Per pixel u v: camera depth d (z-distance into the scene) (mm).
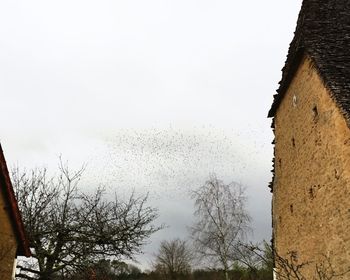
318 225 12195
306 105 13344
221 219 31750
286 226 15680
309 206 13031
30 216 15219
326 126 11625
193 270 57031
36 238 15070
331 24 13438
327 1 14188
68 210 15922
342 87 11164
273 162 18234
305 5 14172
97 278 15391
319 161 12172
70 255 15133
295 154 14578
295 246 14469
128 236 15953
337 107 10914
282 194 16359
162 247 59906
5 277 12125
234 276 27734
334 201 11031
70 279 14570
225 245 30500
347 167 10336
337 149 10891
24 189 15992
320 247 12000
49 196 16188
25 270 14242
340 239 10578
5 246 12273
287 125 15664
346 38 12859
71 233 15453
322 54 12359
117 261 16750
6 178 12508
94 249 15461
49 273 14391
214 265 31391
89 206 16422
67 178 16656
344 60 12039
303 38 13164
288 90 15555
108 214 16469
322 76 11719
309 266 12922
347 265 10125
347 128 10508
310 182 12961
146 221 16734
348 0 14312
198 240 31844
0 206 12422
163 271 58625
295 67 14312
